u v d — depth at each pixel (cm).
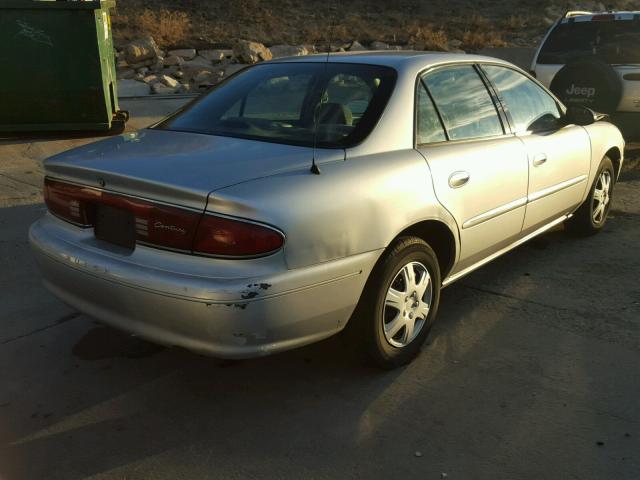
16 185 696
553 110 491
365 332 326
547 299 442
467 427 302
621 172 800
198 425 304
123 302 290
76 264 305
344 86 360
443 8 2809
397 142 338
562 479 268
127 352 370
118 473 271
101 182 300
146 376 346
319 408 317
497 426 302
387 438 294
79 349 372
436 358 364
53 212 336
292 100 365
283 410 315
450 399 324
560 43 859
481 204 384
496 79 432
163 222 278
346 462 278
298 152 313
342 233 292
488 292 454
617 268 498
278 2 2612
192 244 272
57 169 324
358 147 322
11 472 270
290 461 279
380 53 400
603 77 752
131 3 2362
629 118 793
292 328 283
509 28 2562
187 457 281
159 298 275
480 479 268
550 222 496
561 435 296
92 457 281
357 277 304
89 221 316
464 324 405
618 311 422
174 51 1645
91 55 883
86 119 914
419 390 332
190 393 330
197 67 1532
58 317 409
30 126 898
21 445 288
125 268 286
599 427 301
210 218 268
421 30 2298
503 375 346
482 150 387
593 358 363
